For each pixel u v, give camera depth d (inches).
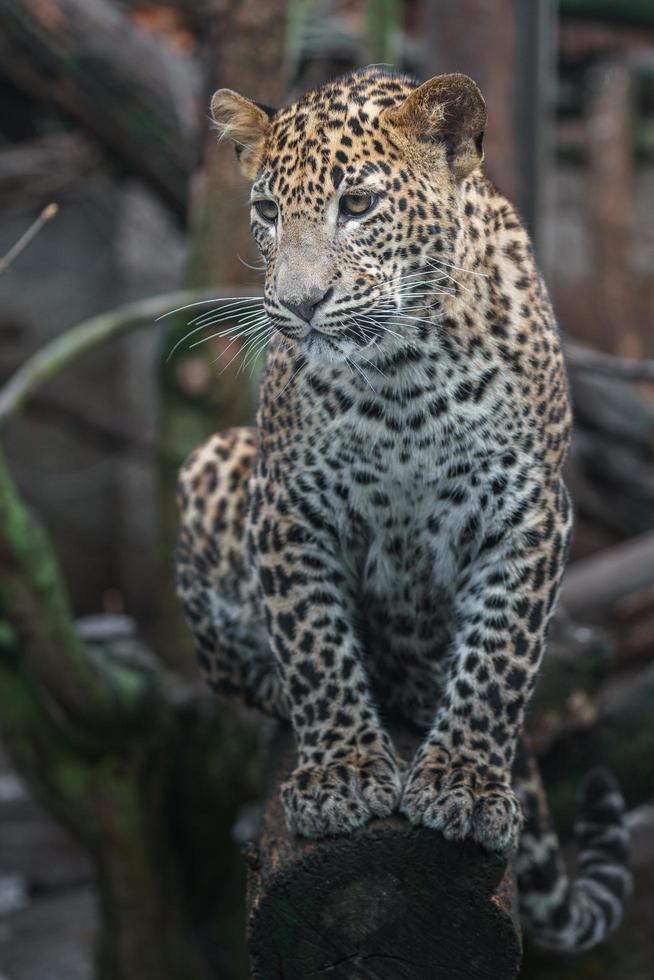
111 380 1015.0
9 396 420.2
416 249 241.9
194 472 307.1
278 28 465.4
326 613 256.4
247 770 451.2
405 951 212.7
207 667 311.4
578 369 499.2
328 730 247.0
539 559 251.6
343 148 237.9
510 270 255.8
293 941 214.4
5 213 715.4
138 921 450.6
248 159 270.4
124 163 609.0
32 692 442.9
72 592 1029.8
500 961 210.8
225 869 469.1
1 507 393.1
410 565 267.3
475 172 259.9
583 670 374.3
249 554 268.2
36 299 1012.5
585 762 384.5
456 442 250.7
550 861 302.4
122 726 438.3
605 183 885.2
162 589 502.3
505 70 502.6
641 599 492.4
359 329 241.1
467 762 237.3
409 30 751.7
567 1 681.0
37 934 568.1
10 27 559.5
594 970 418.6
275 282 241.3
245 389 484.7
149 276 1013.8
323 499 257.8
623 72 871.1
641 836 444.1
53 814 458.6
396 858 213.9
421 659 279.6
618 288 897.5
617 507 623.5
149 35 593.3
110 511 1034.7
